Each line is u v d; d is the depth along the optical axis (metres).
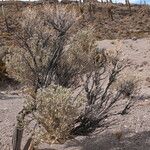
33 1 58.91
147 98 12.45
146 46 28.83
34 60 8.84
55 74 9.07
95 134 8.59
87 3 72.75
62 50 9.12
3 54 20.02
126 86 9.09
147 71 20.77
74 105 7.40
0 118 10.96
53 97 7.10
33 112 7.66
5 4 57.88
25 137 9.13
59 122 7.17
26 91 9.55
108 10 69.38
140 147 8.02
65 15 8.61
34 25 8.67
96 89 8.73
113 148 8.10
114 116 10.12
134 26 63.56
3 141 9.24
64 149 8.27
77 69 9.32
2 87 17.52
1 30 41.66
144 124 9.58
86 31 9.58
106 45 29.05
